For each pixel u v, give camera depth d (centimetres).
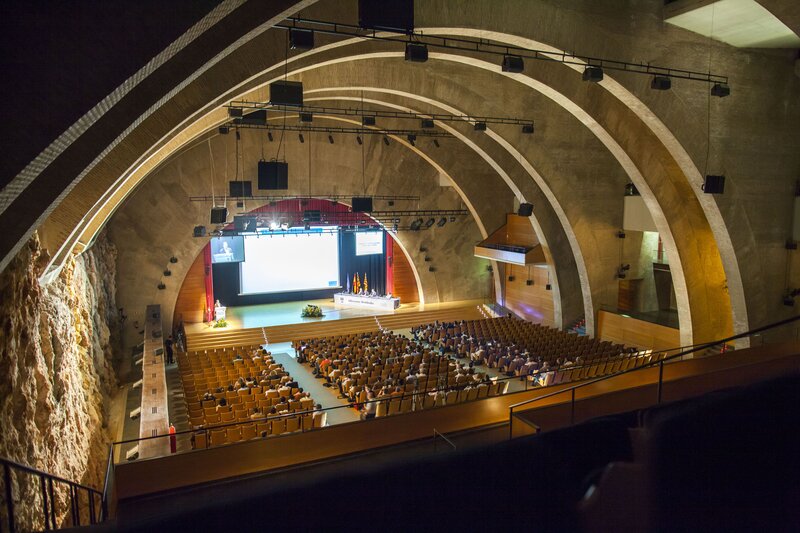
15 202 649
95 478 1480
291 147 3067
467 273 3691
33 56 447
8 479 396
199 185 2927
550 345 2488
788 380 90
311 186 3150
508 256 2989
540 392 1348
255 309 3431
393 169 3334
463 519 73
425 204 3472
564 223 2611
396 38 1312
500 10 1453
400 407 1573
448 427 1247
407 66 2055
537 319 3278
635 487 84
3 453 894
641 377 1375
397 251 3712
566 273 2905
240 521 66
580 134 2508
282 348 2866
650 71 1775
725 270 2094
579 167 2542
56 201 690
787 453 85
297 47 1126
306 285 3572
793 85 2030
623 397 975
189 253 2956
